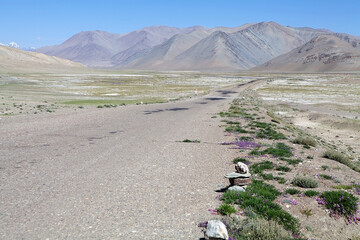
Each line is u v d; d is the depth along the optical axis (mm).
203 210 9109
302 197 10469
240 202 9586
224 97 72062
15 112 39094
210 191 10789
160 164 14406
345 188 11625
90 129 25156
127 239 7344
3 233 7543
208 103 55344
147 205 9391
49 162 14492
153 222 8273
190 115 36750
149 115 36250
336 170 14547
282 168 13883
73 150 17250
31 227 7867
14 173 12617
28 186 11000
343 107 63281
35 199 9750
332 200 9742
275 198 10266
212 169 13695
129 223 8172
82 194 10242
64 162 14539
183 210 9078
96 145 18797
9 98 61594
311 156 16703
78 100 63281
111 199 9828
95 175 12445
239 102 57094
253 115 38031
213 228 7324
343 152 27266
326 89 112812
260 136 22812
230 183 11164
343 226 8820
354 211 9398
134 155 16234
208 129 26266
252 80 175250
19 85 112000
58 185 11141
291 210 9469
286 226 8328
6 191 10461
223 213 8852
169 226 8062
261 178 12555
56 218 8406
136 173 12820
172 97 75812
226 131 25141
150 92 93062
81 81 154500
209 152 17297
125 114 36750
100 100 63969
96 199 9805
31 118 31141
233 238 7508
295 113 54281
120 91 96125
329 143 31609
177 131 24984
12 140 19859
